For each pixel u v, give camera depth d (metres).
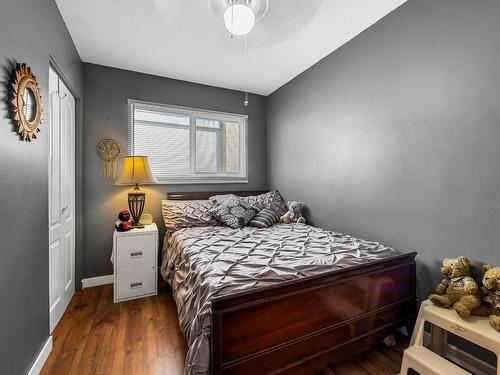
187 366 1.14
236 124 3.59
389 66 1.98
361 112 2.23
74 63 2.34
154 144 3.07
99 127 2.74
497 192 1.40
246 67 2.84
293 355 1.27
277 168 3.49
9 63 1.16
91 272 2.71
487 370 1.44
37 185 1.48
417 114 1.80
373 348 1.71
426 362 1.28
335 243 1.94
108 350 1.66
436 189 1.69
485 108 1.44
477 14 1.47
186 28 2.12
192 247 1.90
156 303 2.32
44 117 1.59
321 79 2.68
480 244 1.47
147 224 2.76
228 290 1.19
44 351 1.54
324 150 2.67
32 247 1.41
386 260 1.58
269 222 2.71
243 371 1.14
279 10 1.90
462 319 1.30
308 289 1.31
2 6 1.11
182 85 3.17
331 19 2.03
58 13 1.86
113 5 1.84
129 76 2.89
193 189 3.25
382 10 1.94
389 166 2.00
